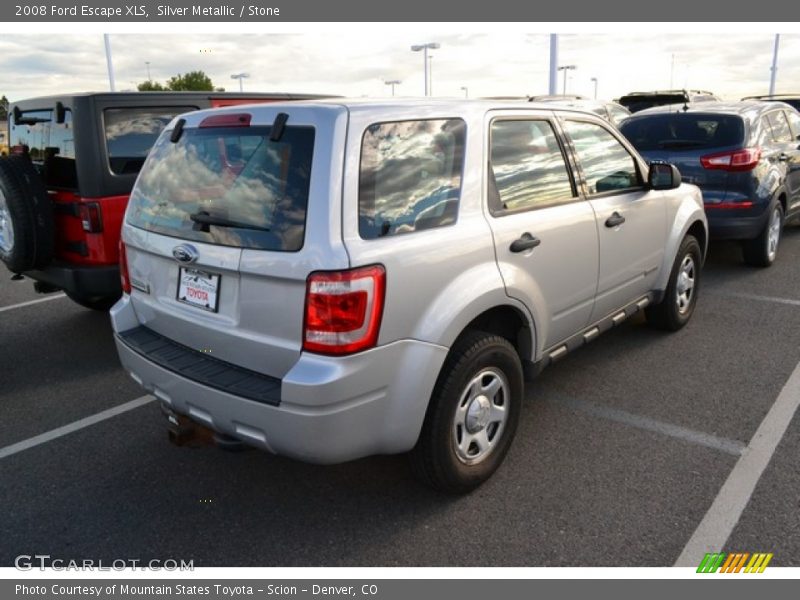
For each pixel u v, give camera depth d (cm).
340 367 252
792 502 306
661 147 697
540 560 277
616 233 408
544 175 359
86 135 481
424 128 293
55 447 381
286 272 254
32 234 475
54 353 535
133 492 335
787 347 494
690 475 331
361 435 266
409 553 284
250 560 283
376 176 269
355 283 251
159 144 333
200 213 290
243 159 281
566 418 395
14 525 309
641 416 395
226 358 287
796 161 766
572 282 370
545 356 366
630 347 502
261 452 371
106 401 443
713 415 393
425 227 284
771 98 1541
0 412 428
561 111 385
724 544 281
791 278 682
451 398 295
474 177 311
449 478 307
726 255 789
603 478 332
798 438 363
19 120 554
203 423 288
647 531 291
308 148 262
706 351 491
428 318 279
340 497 326
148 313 329
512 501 316
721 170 656
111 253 495
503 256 315
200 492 334
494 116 330
